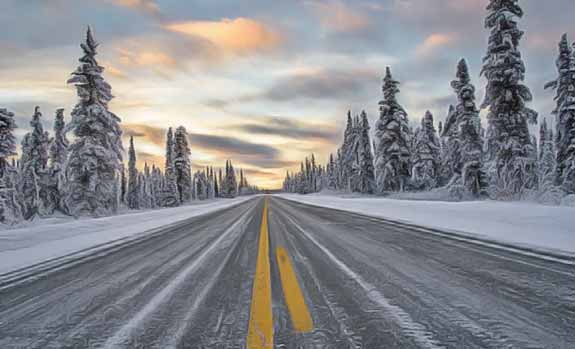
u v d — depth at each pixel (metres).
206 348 2.38
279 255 5.86
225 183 108.50
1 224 21.61
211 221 14.02
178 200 55.28
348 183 61.75
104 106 26.02
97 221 11.48
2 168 24.77
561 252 5.30
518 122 21.94
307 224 11.32
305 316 2.92
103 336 2.66
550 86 25.98
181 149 56.69
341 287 3.80
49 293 4.00
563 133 25.27
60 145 36.25
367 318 2.84
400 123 37.34
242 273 4.64
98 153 24.36
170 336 2.60
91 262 5.88
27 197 33.47
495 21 22.17
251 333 2.59
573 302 3.13
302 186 131.25
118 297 3.72
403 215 12.95
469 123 28.95
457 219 9.88
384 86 38.06
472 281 3.91
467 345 2.31
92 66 25.16
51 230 8.84
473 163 28.55
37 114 34.44
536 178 22.06
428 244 6.57
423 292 3.55
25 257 6.49
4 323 3.02
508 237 6.84
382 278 4.15
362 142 50.09
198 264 5.39
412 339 2.42
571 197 16.17
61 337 2.68
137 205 59.81
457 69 29.95
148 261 5.81
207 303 3.38
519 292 3.45
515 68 21.78
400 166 36.91
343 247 6.55
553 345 2.28
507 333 2.49
